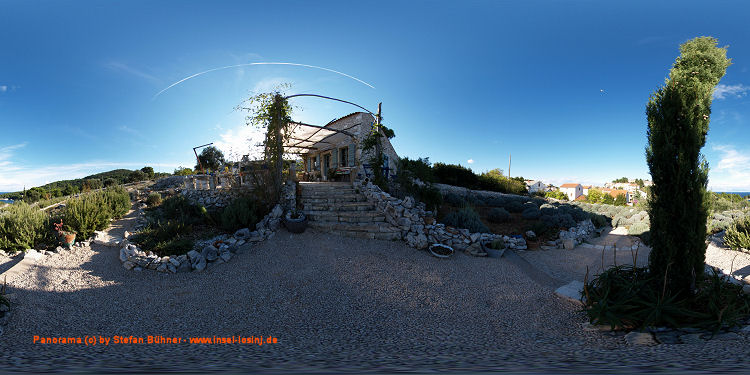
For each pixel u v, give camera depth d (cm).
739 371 183
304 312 417
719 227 870
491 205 1362
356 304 444
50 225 712
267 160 875
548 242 838
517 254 754
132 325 379
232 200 867
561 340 323
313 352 294
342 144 1563
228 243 642
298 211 809
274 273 545
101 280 520
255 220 761
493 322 389
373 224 788
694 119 354
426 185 1091
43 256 609
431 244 737
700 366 199
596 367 214
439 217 1016
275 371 222
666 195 369
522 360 250
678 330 304
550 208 1130
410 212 802
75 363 253
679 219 359
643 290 366
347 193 1008
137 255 575
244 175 927
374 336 347
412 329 369
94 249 656
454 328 371
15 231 647
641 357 238
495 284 537
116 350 300
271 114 867
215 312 416
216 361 261
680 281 360
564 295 467
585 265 669
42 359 269
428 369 224
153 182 2055
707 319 311
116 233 755
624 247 824
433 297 473
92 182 1966
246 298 458
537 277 585
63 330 362
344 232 759
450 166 2167
